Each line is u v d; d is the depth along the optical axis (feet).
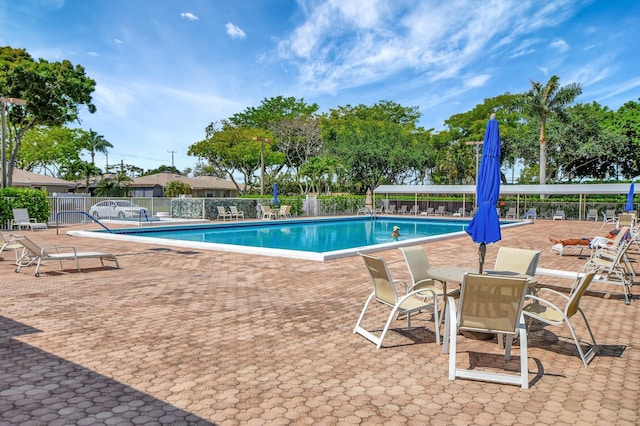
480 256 18.03
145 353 14.94
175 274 30.53
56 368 13.51
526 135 146.51
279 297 23.68
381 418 10.55
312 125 171.22
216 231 80.89
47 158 161.89
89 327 17.88
